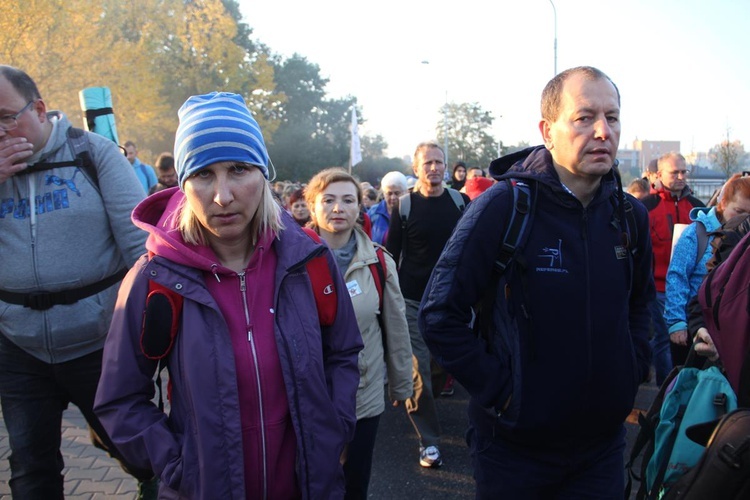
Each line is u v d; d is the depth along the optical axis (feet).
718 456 5.45
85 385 8.54
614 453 7.06
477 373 6.73
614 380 6.63
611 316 6.63
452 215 14.74
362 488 9.57
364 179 160.56
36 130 7.82
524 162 7.11
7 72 7.58
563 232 6.61
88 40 64.28
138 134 83.76
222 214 5.40
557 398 6.51
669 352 16.66
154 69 99.09
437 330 6.89
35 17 57.06
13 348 8.29
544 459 6.74
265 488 5.58
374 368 9.80
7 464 12.12
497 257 6.73
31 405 8.38
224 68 108.47
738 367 6.31
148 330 5.52
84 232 8.18
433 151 14.61
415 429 14.28
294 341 5.68
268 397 5.57
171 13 101.71
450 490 12.10
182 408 5.56
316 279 6.09
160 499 5.59
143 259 5.77
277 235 5.93
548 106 6.81
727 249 8.89
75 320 8.14
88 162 8.27
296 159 153.48
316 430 5.69
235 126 5.39
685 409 7.50
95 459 12.69
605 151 6.40
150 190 21.49
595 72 6.57
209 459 5.26
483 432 7.09
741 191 11.39
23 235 7.97
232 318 5.59
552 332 6.51
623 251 6.85
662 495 7.36
